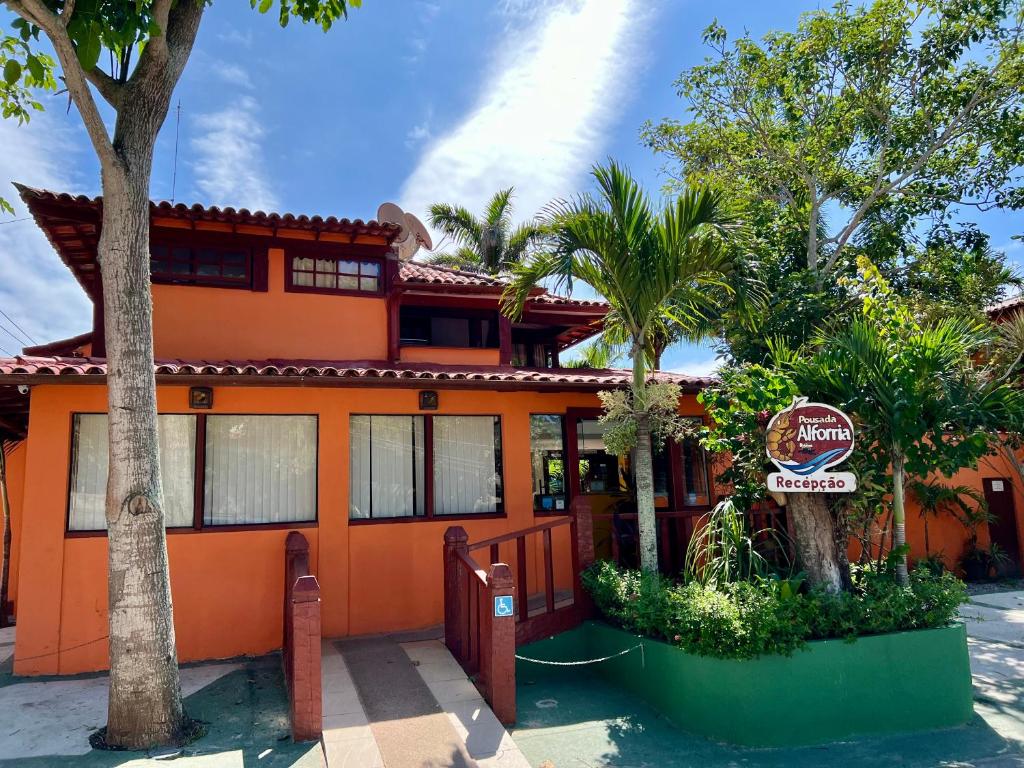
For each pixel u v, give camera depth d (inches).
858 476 290.7
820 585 279.0
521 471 410.6
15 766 212.7
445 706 255.1
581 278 320.2
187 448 346.6
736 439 301.7
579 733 255.8
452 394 400.5
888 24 510.6
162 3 248.8
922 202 556.1
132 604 230.5
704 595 269.9
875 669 261.7
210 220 385.4
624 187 305.3
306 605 238.5
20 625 305.7
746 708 248.7
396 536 373.1
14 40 293.0
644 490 324.2
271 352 405.4
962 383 281.1
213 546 338.3
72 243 394.6
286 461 363.6
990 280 569.3
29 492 312.8
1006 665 334.0
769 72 553.3
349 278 432.8
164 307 388.8
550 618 328.5
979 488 574.2
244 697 277.0
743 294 315.3
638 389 321.7
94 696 278.2
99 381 302.5
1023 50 496.4
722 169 603.8
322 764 215.5
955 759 234.8
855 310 411.5
